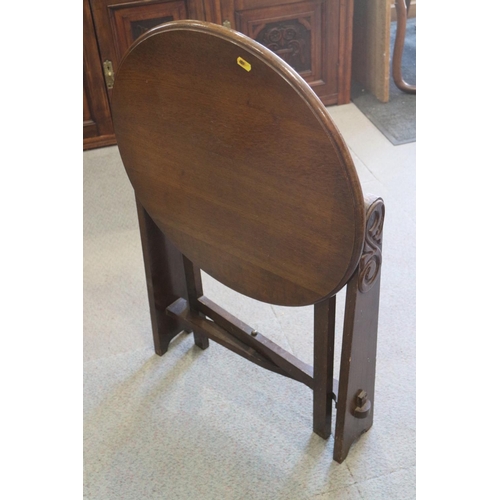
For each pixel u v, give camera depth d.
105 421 1.44
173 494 1.29
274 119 0.92
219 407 1.46
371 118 2.55
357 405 1.27
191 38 0.93
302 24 2.43
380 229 1.05
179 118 1.04
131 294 1.80
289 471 1.32
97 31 2.24
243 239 1.12
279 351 1.33
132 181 1.25
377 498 1.26
